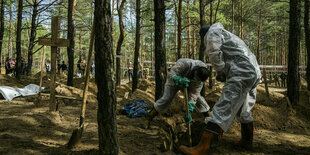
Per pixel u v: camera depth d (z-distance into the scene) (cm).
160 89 481
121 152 239
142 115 479
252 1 2228
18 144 247
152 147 276
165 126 366
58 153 234
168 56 3484
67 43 443
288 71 550
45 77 1279
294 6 555
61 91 642
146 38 3453
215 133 248
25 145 247
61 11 1587
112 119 215
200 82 346
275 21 2673
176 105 499
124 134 329
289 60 550
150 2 1445
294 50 542
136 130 359
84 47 2677
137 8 995
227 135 375
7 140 256
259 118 466
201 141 252
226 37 278
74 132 255
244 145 305
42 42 439
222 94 262
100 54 208
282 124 457
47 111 438
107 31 208
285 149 311
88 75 268
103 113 213
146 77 1766
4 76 896
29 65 1244
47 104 541
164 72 485
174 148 311
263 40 3250
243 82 255
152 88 1032
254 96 293
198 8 1319
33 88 755
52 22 446
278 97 687
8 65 1314
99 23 206
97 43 209
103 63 209
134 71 962
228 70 271
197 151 248
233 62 266
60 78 1386
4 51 3238
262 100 669
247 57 265
